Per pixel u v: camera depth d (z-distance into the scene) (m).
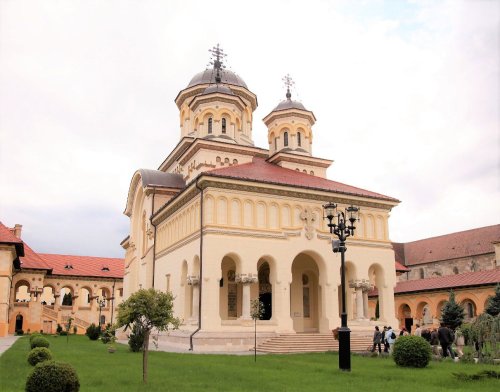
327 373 19.16
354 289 37.81
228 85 50.62
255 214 34.81
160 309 17.52
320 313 37.62
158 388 14.92
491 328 24.72
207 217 33.31
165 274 40.81
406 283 57.25
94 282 77.62
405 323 56.34
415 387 15.63
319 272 36.72
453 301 44.22
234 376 17.92
